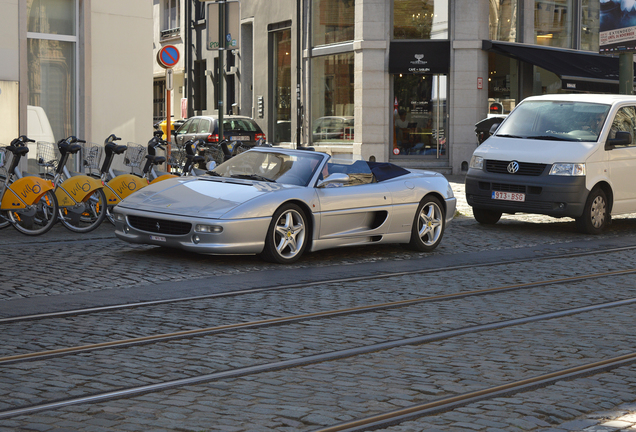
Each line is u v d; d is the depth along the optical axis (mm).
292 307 7223
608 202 13398
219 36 15242
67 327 6273
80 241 10922
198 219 9039
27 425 4125
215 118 25562
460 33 26078
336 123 28188
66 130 16359
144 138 17234
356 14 26609
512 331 6523
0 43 15094
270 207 9305
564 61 26953
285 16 30438
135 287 7922
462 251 11164
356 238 10219
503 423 4320
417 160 26500
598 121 13516
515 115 14297
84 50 16281
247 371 5199
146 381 4941
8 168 11367
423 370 5328
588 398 4805
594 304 7660
